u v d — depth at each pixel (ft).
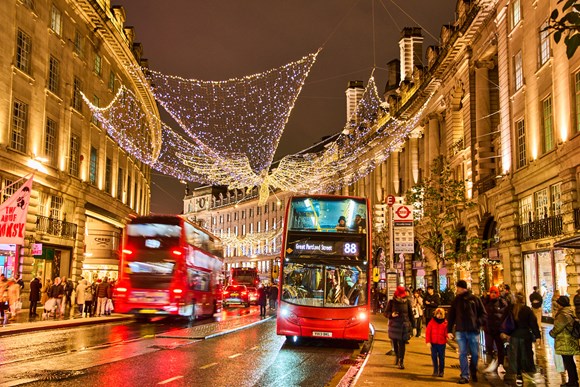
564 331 34.83
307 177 254.68
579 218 72.43
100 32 124.88
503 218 97.96
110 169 139.03
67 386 32.45
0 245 88.69
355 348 60.70
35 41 96.22
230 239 367.04
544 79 83.87
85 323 79.51
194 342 59.41
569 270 73.92
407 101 164.14
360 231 61.11
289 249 60.80
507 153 99.55
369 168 211.41
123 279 81.00
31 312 84.33
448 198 118.83
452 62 129.29
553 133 80.79
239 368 42.42
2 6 85.71
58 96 105.91
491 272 106.52
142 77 155.12
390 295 117.60
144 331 70.79
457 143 127.95
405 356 50.03
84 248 117.39
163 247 81.56
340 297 59.41
